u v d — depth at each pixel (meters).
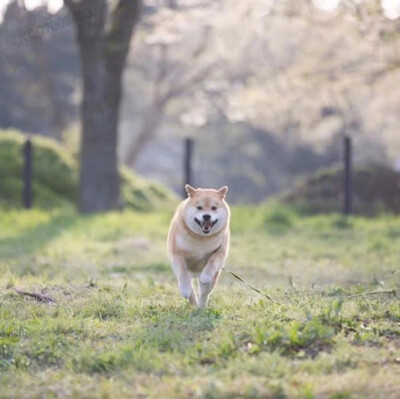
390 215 19.19
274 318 6.84
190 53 36.41
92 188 19.62
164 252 13.51
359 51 25.47
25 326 6.85
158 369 5.55
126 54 19.58
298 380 5.22
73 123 39.22
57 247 13.70
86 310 7.48
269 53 32.97
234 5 24.97
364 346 6.08
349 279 10.04
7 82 37.12
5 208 19.55
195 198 7.50
